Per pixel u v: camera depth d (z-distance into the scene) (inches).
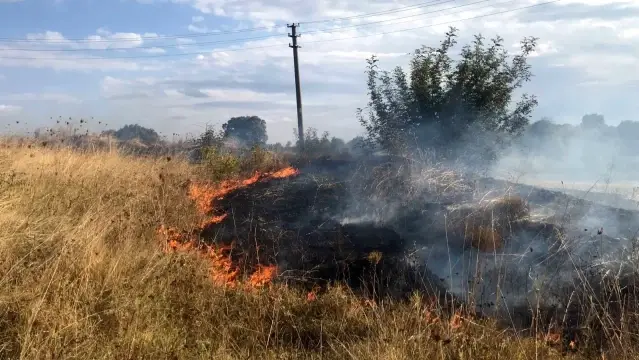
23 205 276.5
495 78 489.4
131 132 940.6
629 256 231.8
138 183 385.4
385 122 497.4
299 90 1168.2
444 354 176.9
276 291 244.2
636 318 192.7
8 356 166.7
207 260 280.5
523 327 211.5
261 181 442.0
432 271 262.5
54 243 236.4
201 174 493.4
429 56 508.1
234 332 205.3
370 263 267.0
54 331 175.0
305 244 298.5
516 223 279.0
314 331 208.2
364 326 206.7
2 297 187.9
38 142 463.8
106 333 188.2
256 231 317.7
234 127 1214.3
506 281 239.5
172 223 343.9
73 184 332.8
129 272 233.6
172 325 199.6
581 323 204.5
